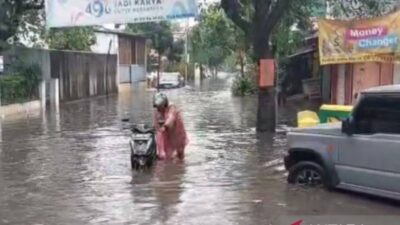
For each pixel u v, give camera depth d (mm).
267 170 11141
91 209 8320
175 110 12727
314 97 29500
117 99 35969
